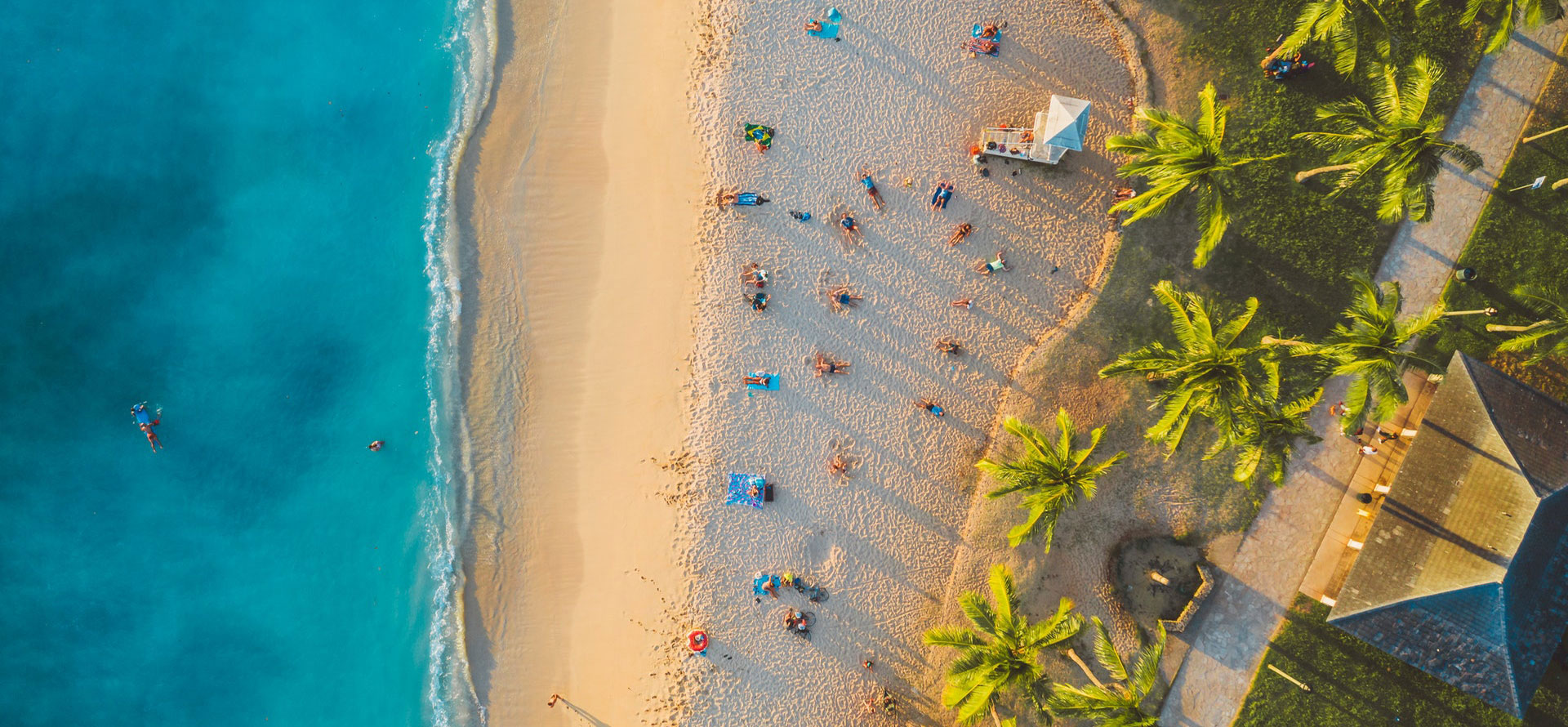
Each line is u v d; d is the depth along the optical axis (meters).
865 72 29.36
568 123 29.95
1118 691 25.72
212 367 29.95
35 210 29.80
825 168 29.42
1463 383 26.80
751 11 29.47
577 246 29.98
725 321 29.58
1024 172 29.31
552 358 30.02
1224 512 28.75
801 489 29.53
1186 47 28.64
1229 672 28.77
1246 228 28.45
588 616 29.92
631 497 29.83
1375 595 26.66
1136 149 23.45
